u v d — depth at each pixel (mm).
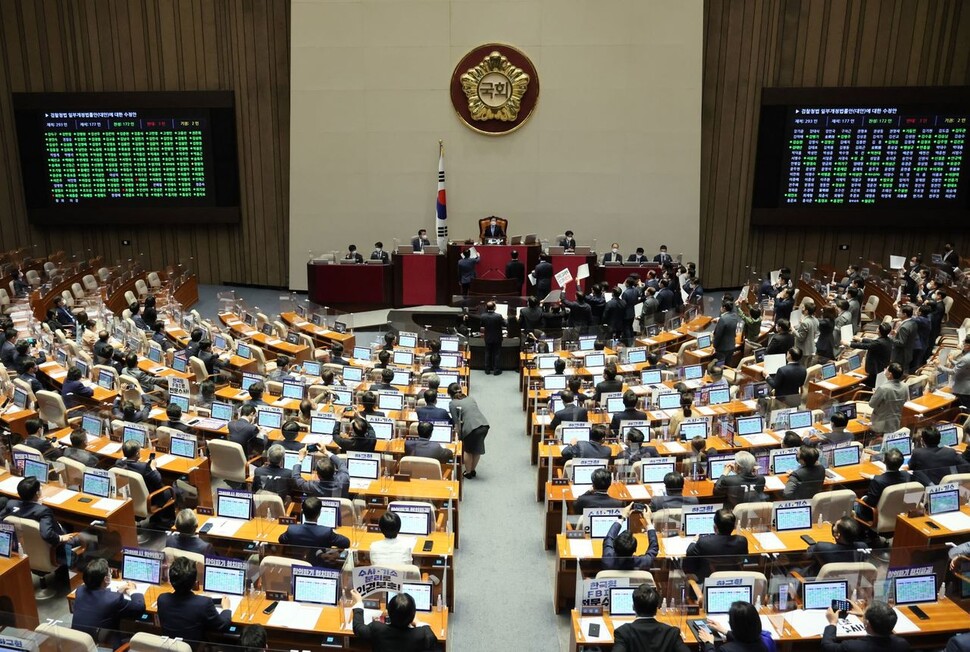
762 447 10000
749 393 11945
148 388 12008
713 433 10531
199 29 22328
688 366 13070
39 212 22734
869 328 18125
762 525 7582
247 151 23031
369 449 9609
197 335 13773
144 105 22125
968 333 14789
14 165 23062
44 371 13117
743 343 15469
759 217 22141
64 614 7590
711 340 15156
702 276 23406
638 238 22656
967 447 9070
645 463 8844
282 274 23906
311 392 12078
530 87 21859
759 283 21125
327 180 22609
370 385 12648
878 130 21156
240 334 16344
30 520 7457
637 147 22078
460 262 19500
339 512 7621
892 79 21672
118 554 6891
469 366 16078
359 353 14812
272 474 8359
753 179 22719
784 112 21406
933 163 21156
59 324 16359
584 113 21938
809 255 23203
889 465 8188
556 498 8742
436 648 5812
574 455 9375
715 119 22391
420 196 22609
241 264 24016
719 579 6293
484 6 21422
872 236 22875
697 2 21156
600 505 7984
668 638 5211
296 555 7023
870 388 12633
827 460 9211
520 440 12930
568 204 22516
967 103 20719
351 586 6398
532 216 22625
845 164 21500
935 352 15133
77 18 22234
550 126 22047
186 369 13125
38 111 22109
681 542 7449
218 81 22625
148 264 24000
